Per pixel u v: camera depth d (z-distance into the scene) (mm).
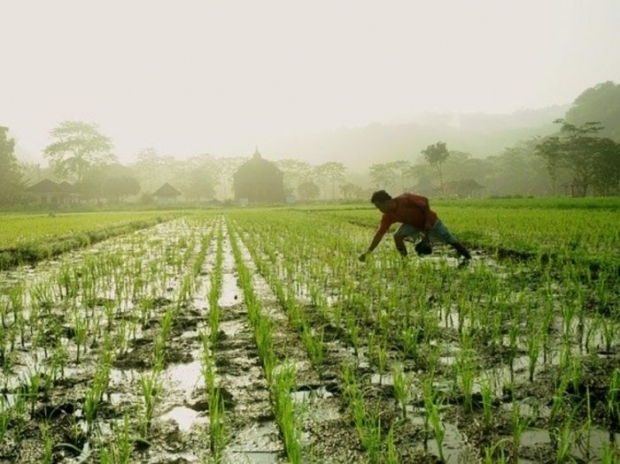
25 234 15578
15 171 81000
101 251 12617
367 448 2471
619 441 2568
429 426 2779
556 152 85875
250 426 2871
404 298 6062
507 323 4863
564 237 11078
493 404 3055
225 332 4961
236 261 10016
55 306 6184
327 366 3824
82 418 3020
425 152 109938
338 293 6633
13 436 2775
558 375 3473
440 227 8023
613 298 5578
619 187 86438
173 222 29016
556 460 2367
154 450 2607
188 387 3486
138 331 5008
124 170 119375
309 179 166125
